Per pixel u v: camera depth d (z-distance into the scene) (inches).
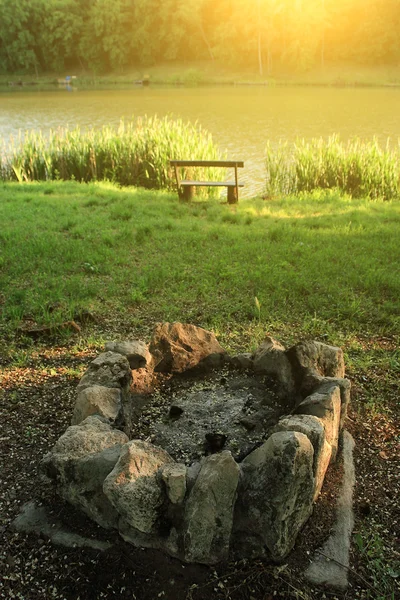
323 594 92.8
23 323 193.3
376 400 148.3
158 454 98.8
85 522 105.2
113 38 2568.9
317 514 106.0
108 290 218.8
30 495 114.6
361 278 224.1
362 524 106.9
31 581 96.7
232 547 96.0
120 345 139.9
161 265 246.2
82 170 519.2
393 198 440.5
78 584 95.4
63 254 262.2
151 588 93.3
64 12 2696.9
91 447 102.3
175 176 435.8
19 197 409.4
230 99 1476.4
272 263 243.0
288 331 185.2
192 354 143.5
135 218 339.3
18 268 240.2
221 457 93.4
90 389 116.9
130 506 90.8
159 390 137.6
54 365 168.4
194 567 95.2
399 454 127.2
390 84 1881.2
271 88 1903.3
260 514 92.8
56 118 1136.8
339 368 131.5
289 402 127.3
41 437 132.8
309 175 462.3
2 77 2842.0
